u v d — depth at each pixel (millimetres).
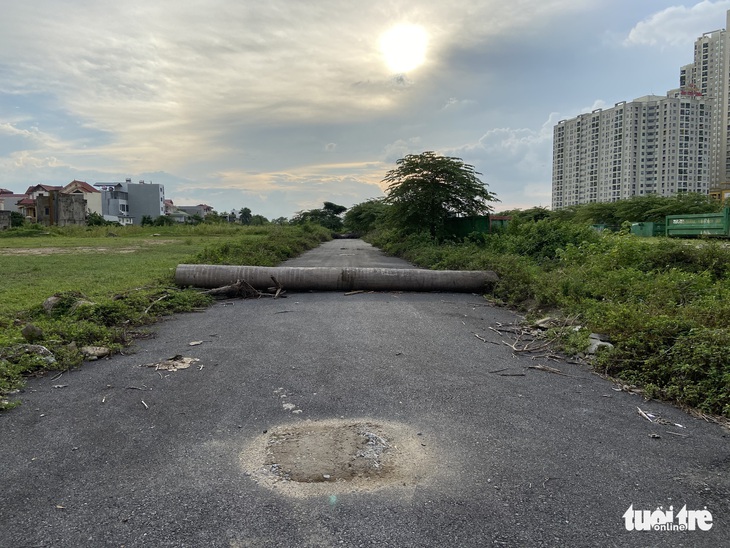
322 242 40281
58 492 2930
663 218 39000
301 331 6938
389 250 22953
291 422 3898
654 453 3436
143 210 96250
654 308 6609
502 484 3012
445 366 5352
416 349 6027
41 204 61312
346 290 10656
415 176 20844
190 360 5566
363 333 6820
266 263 14039
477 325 7434
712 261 10414
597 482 3051
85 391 4609
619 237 12195
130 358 5680
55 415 4062
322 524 2605
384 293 10492
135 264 15789
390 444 3525
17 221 59625
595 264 10688
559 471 3176
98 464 3256
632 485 3023
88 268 14594
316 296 10148
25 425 3871
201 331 7016
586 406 4289
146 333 6789
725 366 4371
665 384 4625
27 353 5387
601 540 2504
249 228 49844
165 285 10188
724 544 2479
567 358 5711
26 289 10266
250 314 8242
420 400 4363
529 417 4035
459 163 20891
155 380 4898
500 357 5738
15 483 3033
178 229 46312
